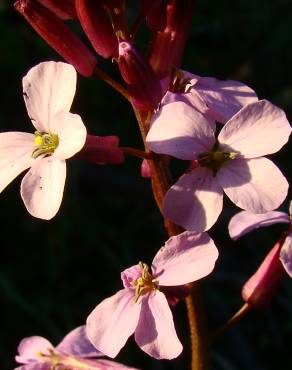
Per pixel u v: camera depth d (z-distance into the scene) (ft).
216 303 0.76
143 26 0.89
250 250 0.81
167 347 0.33
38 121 0.35
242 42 1.01
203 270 0.34
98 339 0.35
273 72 0.99
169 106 0.34
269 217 0.38
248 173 0.33
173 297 0.36
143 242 0.81
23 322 0.74
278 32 1.01
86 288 0.77
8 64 0.85
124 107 0.89
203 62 0.98
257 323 0.76
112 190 0.84
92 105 0.88
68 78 0.35
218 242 0.82
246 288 0.40
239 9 1.02
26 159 0.35
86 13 0.35
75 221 0.79
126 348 0.72
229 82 0.37
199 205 0.33
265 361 0.74
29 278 0.77
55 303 0.75
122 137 0.87
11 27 0.87
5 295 0.75
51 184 0.33
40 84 0.35
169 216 0.33
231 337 0.75
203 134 0.34
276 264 0.39
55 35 0.36
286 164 0.89
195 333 0.39
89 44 0.90
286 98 0.95
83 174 0.84
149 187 0.85
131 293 0.35
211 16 1.01
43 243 0.78
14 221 0.79
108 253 0.78
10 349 0.73
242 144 0.33
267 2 1.03
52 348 0.43
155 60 0.37
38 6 0.36
